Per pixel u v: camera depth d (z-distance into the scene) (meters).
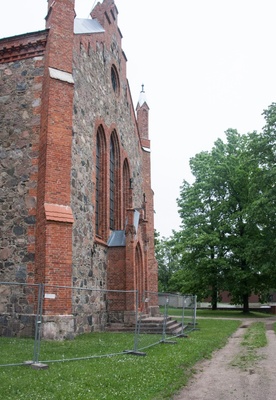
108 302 21.47
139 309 23.42
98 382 8.60
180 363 11.31
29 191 16.66
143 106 33.72
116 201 25.11
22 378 8.55
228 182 42.69
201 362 12.55
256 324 27.52
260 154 34.47
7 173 17.12
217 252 41.81
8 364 9.59
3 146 17.42
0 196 16.98
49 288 14.82
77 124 18.73
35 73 17.75
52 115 16.44
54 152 16.19
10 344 13.02
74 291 17.36
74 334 15.62
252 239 37.88
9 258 16.33
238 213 40.53
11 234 16.53
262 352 14.47
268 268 33.81
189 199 44.34
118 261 21.91
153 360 11.46
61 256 15.29
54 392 7.71
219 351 15.14
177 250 42.84
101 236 21.97
